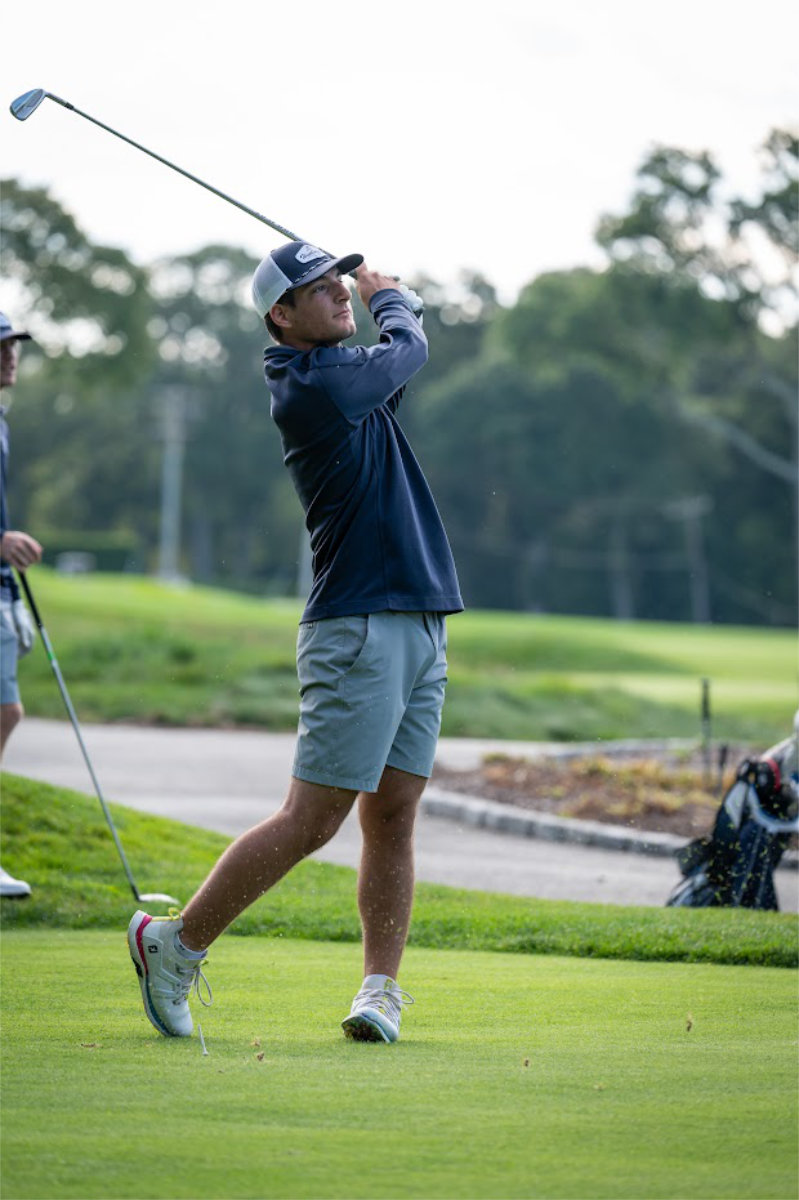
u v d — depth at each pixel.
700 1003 13.50
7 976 14.53
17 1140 8.31
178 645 62.91
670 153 131.50
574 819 31.77
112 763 39.31
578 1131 8.66
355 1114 8.98
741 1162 8.09
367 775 11.86
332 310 12.26
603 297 141.12
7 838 23.28
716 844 20.91
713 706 63.38
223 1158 8.03
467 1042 11.48
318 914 19.08
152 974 11.46
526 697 60.06
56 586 93.44
